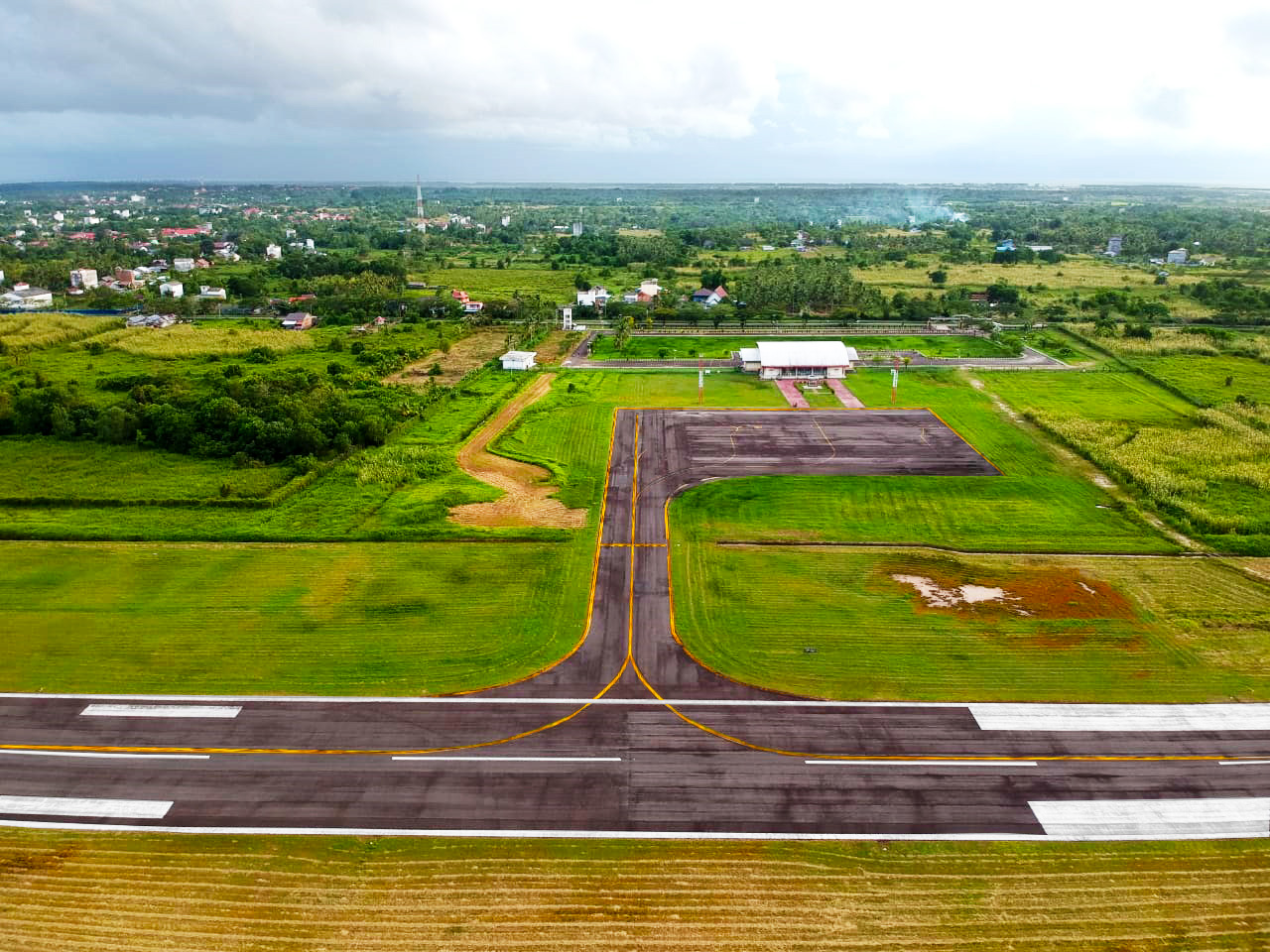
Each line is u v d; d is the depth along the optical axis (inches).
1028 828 1427.2
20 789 1503.4
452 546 2454.5
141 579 2246.6
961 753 1603.1
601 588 2207.2
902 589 2213.3
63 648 1920.5
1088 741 1635.1
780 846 1386.6
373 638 1966.0
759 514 2701.8
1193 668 1860.2
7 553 2404.0
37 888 1299.2
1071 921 1252.5
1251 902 1288.1
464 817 1443.2
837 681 1817.2
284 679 1809.8
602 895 1286.9
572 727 1672.0
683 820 1439.5
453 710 1718.8
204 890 1298.0
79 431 3518.7
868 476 3038.9
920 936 1223.5
